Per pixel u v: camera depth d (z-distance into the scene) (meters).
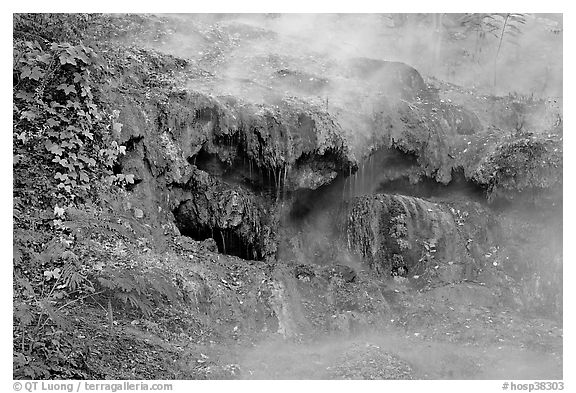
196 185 10.67
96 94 10.17
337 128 11.61
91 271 8.47
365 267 11.66
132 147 10.27
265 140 11.04
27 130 9.34
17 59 9.67
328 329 9.55
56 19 10.95
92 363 7.31
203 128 10.85
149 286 8.66
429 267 11.49
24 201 8.91
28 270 8.19
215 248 10.44
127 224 9.63
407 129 12.51
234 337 8.93
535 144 12.11
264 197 11.36
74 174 9.37
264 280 9.86
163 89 11.09
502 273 11.48
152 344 8.02
